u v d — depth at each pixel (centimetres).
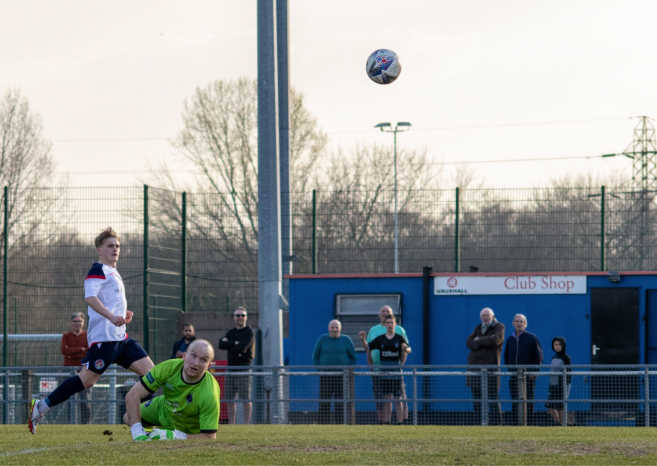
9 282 4088
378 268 4109
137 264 4059
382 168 8344
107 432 1902
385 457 1355
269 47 3228
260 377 2986
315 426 2470
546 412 2828
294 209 4162
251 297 4262
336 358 2989
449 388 2977
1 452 1573
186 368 1582
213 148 8900
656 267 3953
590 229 4028
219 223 4225
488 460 1329
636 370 3158
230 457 1335
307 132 9081
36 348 4147
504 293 3525
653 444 1525
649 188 4153
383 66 3206
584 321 3472
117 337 1706
